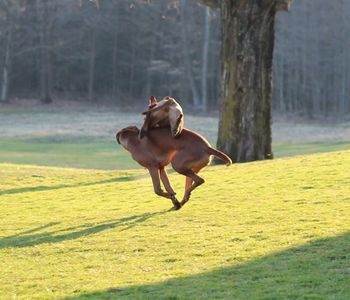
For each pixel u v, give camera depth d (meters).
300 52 84.62
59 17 80.31
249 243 11.98
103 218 15.23
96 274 10.77
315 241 11.76
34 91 85.25
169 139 14.63
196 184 14.77
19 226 14.94
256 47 25.67
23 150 45.94
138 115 69.38
